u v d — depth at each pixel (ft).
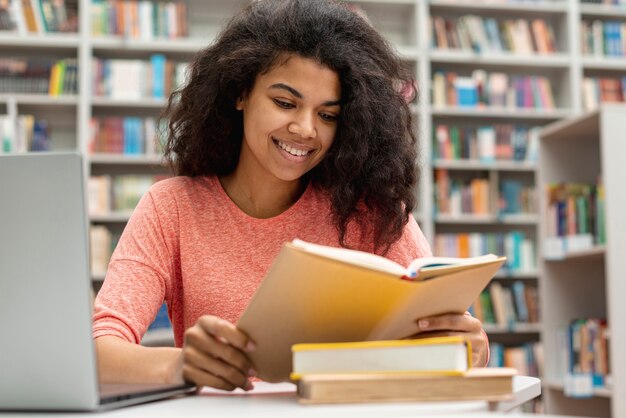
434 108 16.62
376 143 4.90
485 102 16.94
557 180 11.75
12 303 2.73
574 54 17.22
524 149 16.83
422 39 16.70
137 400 2.99
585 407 11.44
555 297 11.53
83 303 2.70
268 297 3.08
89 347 2.71
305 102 4.53
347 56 4.54
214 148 5.12
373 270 2.98
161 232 4.89
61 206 2.72
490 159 16.70
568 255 10.91
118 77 15.74
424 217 16.19
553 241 11.21
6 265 2.73
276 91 4.49
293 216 5.02
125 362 3.69
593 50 17.48
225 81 4.81
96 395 2.72
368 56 4.83
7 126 15.17
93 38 15.71
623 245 9.74
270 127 4.53
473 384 2.83
